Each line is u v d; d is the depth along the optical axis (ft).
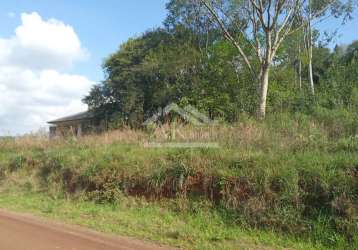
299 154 40.29
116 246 30.35
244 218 35.99
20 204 49.55
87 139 67.67
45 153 63.57
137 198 45.03
